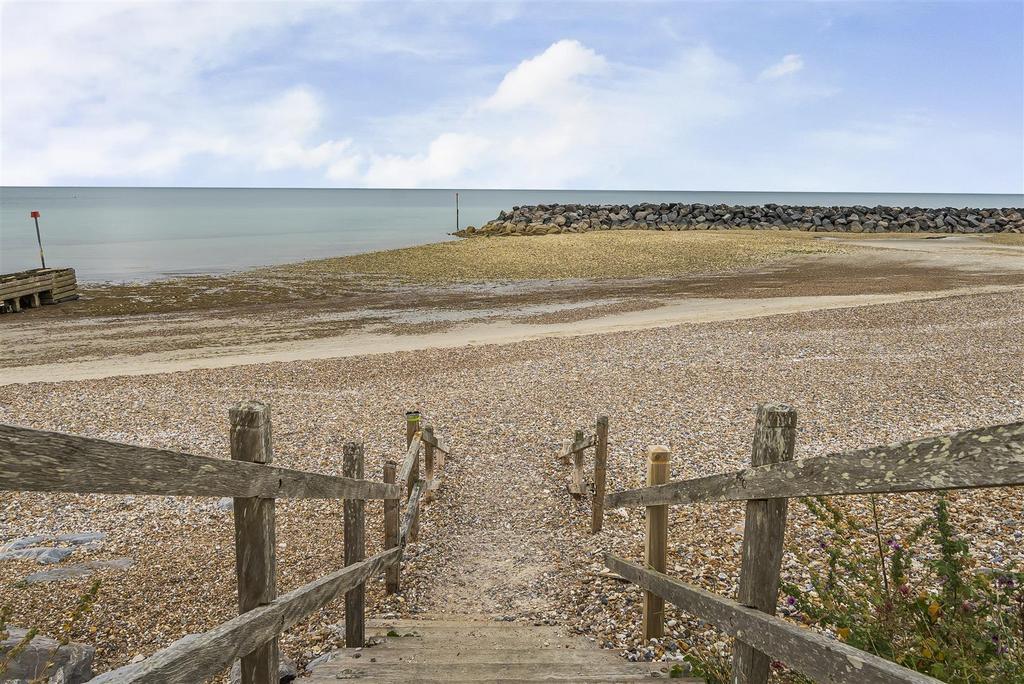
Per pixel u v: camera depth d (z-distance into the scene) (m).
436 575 5.54
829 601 2.81
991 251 38.22
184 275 33.25
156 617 4.88
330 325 20.53
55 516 7.30
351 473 3.62
